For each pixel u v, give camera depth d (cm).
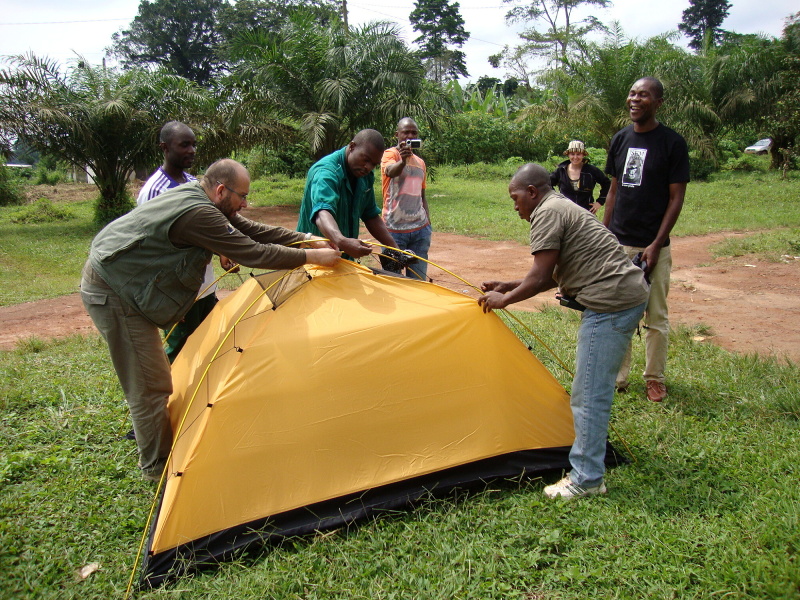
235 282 926
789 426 394
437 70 5466
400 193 545
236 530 294
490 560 276
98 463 371
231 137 1814
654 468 351
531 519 304
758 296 763
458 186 2225
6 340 683
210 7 5056
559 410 361
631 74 2009
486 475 338
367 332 324
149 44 5012
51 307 845
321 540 296
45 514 320
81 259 1207
